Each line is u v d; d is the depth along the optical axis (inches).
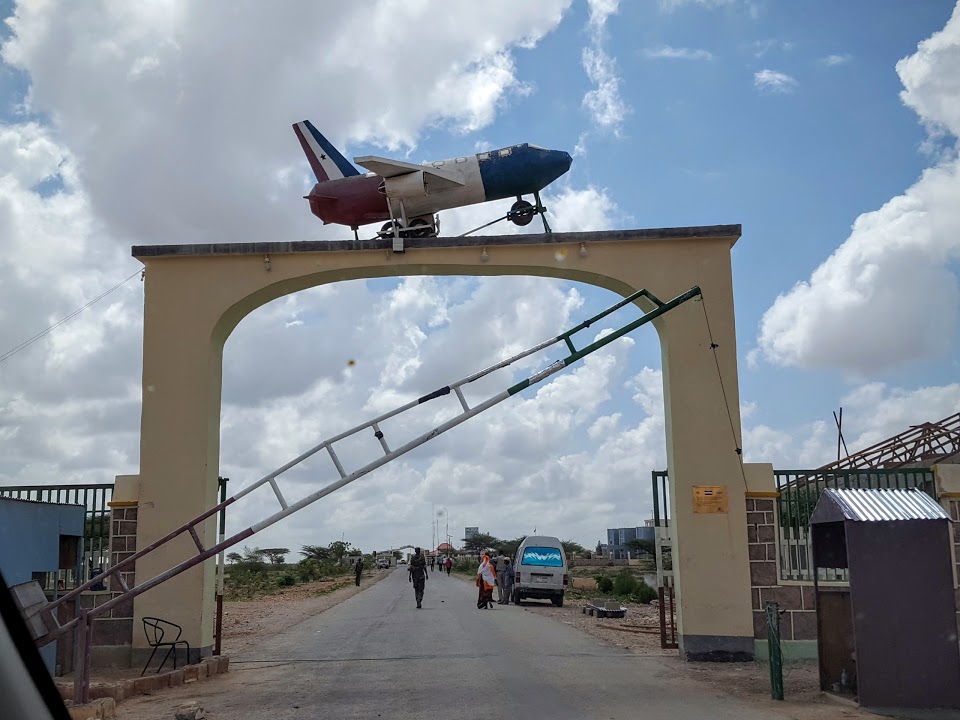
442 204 616.4
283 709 378.9
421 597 1051.9
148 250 543.8
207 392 536.7
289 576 2389.3
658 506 560.7
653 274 539.5
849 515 367.9
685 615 511.8
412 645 618.5
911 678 357.4
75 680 376.8
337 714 364.2
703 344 533.6
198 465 529.0
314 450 435.5
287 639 700.0
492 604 1051.9
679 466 524.1
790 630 508.7
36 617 377.4
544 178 625.3
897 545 364.5
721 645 506.3
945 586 361.7
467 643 621.3
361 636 701.3
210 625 535.8
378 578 2721.5
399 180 582.2
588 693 404.5
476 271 553.6
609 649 576.4
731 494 519.8
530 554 1104.8
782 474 525.3
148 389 536.7
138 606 516.4
